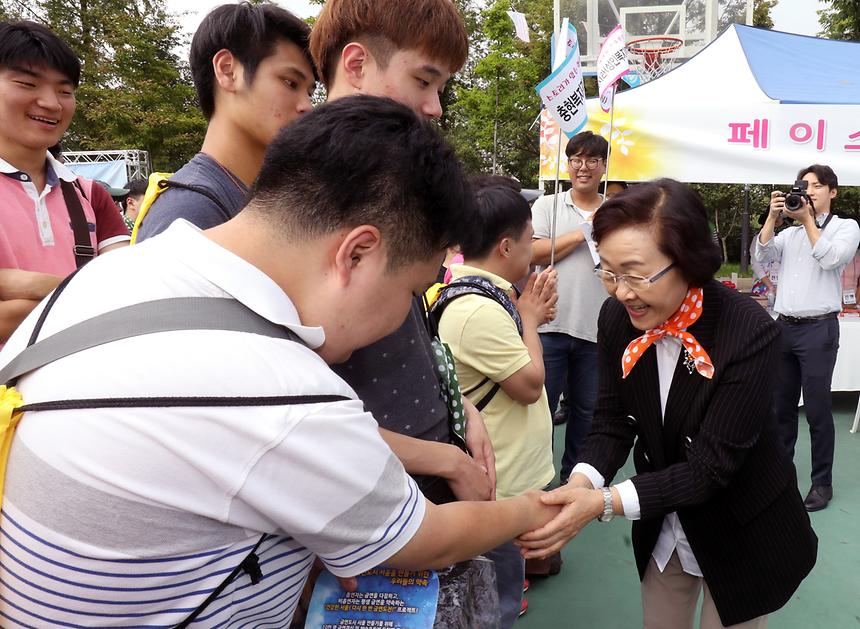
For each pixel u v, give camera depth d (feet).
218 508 2.06
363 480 2.26
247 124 4.05
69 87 6.47
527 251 6.56
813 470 10.44
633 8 28.86
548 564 8.46
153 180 3.82
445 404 4.18
